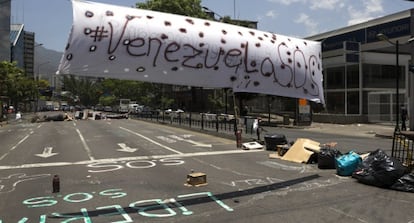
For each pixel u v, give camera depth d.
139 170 12.43
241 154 16.08
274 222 6.99
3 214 7.66
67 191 9.53
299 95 9.69
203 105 57.84
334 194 9.03
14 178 11.27
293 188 9.71
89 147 18.70
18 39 107.88
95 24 7.45
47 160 14.70
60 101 151.75
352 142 21.23
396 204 8.15
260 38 9.10
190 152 16.75
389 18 35.69
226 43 8.57
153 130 29.98
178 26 8.20
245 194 9.12
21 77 82.00
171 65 8.09
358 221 7.04
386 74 39.44
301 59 9.65
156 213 7.66
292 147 14.69
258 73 8.93
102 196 9.02
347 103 39.88
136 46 7.73
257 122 22.66
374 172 9.85
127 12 7.86
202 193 9.25
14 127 37.72
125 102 79.75
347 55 36.69
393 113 37.75
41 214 7.65
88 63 7.50
